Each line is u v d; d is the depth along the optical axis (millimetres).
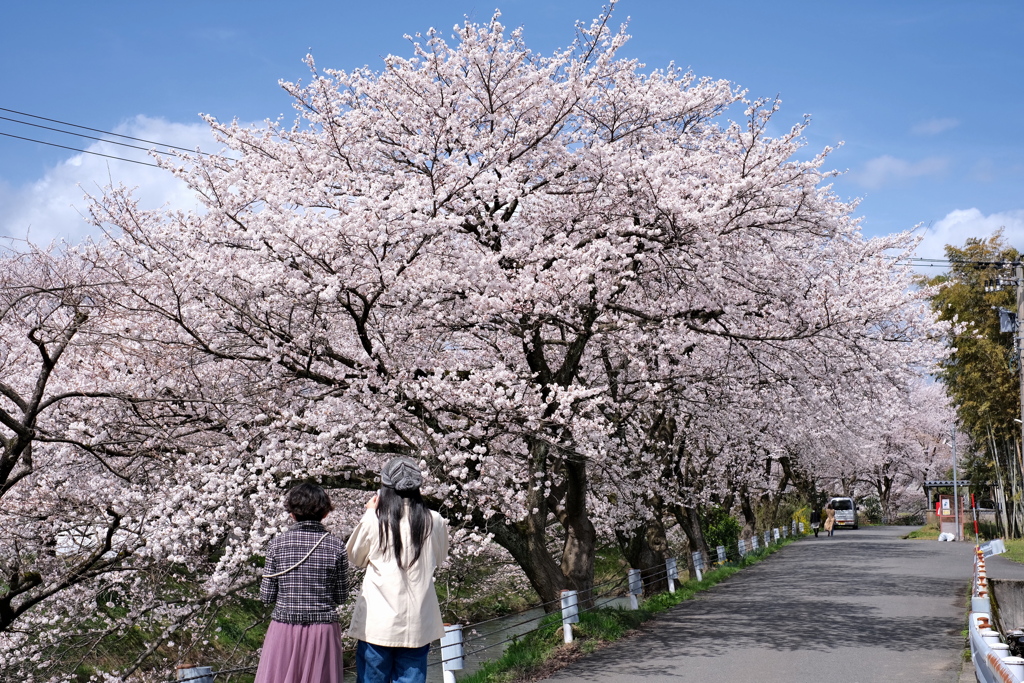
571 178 12523
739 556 23969
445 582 14461
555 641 10688
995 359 30375
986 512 42875
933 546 30125
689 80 14055
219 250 10031
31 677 9484
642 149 13781
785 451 22531
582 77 12391
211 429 9680
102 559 9594
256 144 12188
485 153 11469
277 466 9102
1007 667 5258
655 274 13047
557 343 12492
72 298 7734
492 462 10664
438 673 10664
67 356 9766
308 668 4312
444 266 10898
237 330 9883
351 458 10109
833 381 13883
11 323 9250
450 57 12188
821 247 14586
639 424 16328
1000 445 34375
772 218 12234
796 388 14344
